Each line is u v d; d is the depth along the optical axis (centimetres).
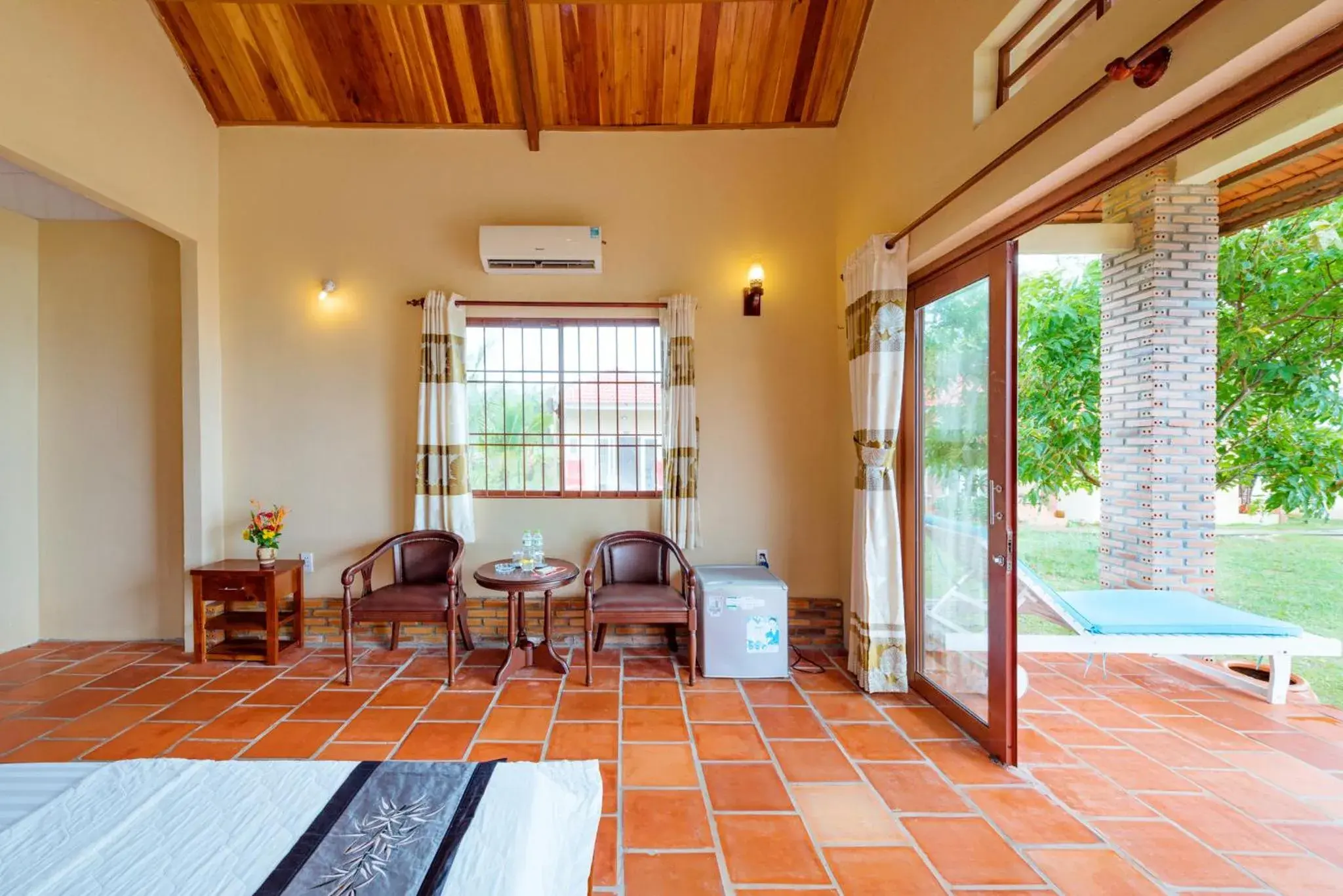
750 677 296
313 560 346
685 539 338
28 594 338
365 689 280
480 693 276
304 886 85
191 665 308
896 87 269
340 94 328
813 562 350
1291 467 353
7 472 329
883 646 277
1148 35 140
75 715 253
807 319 348
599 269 340
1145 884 158
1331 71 113
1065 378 467
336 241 344
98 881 86
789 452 349
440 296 331
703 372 349
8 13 225
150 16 291
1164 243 318
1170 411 319
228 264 343
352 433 346
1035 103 179
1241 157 272
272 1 270
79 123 255
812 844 174
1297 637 261
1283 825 182
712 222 347
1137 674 303
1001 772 212
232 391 344
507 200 346
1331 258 335
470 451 350
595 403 354
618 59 314
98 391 342
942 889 156
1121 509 342
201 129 329
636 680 292
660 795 197
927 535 276
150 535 344
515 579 280
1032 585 279
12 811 105
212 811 104
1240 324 365
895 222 271
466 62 315
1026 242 332
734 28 303
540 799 110
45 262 341
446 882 86
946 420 258
